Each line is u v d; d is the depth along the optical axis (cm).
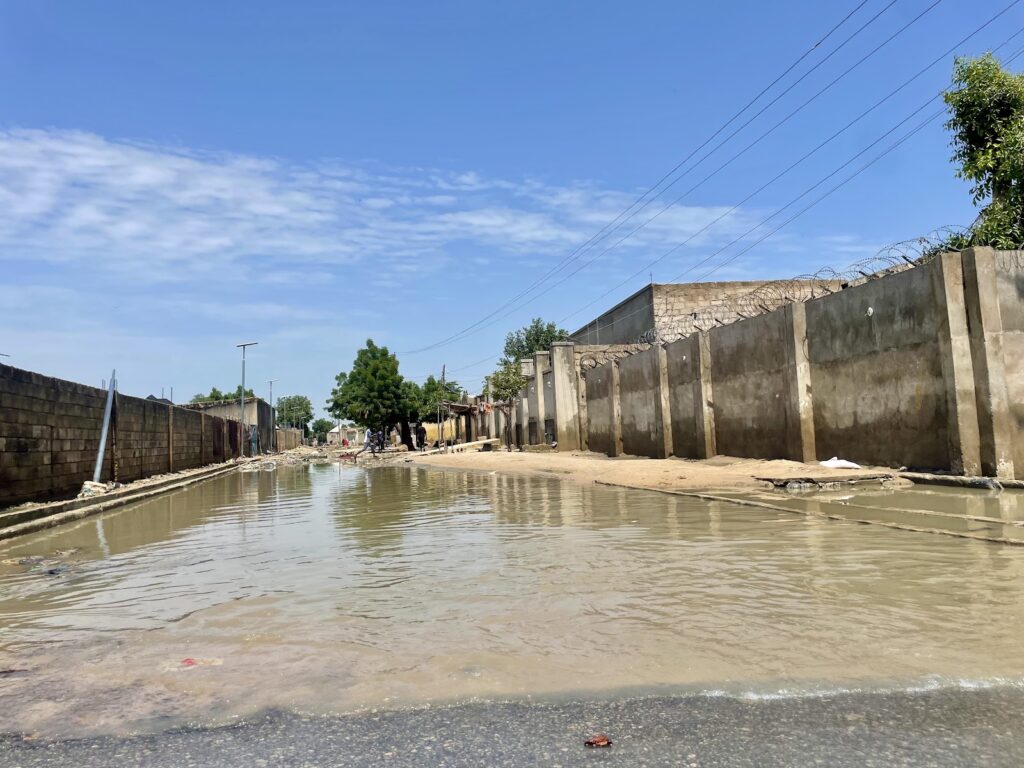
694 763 273
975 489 1057
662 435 2298
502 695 348
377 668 393
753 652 392
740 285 3238
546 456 2995
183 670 405
